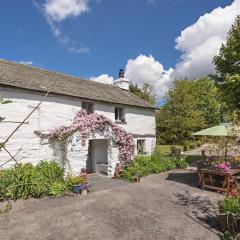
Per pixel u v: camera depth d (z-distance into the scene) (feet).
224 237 22.13
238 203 23.32
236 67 52.80
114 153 51.60
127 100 64.34
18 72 48.06
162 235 23.36
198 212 29.48
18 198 32.86
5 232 23.68
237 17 51.83
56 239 22.45
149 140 69.36
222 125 47.83
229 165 39.86
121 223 26.11
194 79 130.93
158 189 40.60
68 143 43.01
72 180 38.58
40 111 43.29
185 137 107.14
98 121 48.01
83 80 67.05
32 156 41.68
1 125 38.29
